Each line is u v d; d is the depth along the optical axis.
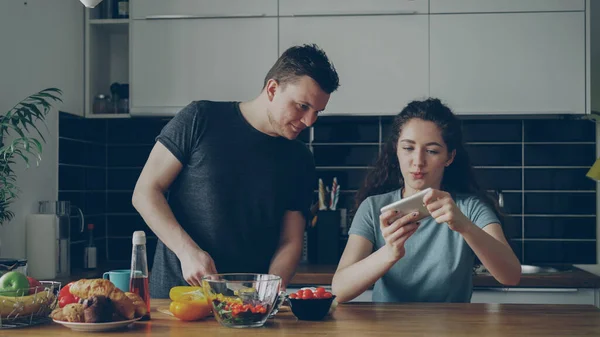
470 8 3.07
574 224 3.39
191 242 1.76
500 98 3.06
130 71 3.19
